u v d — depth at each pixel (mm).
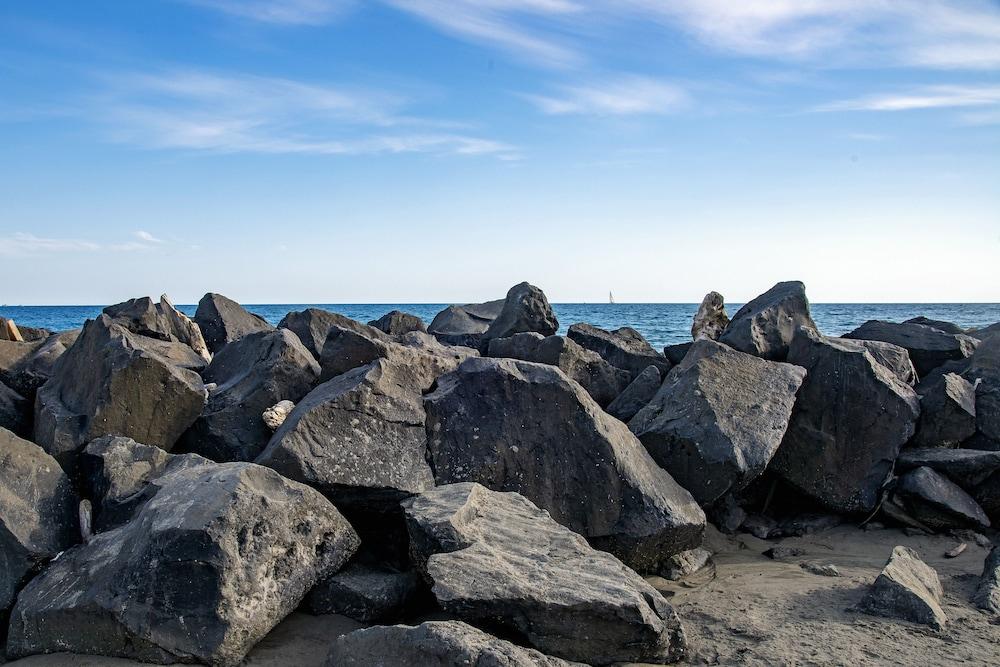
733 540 8398
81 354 8234
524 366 7367
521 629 5039
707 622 5957
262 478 5590
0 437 6168
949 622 5891
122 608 4902
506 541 5723
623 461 6961
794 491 9172
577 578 5320
